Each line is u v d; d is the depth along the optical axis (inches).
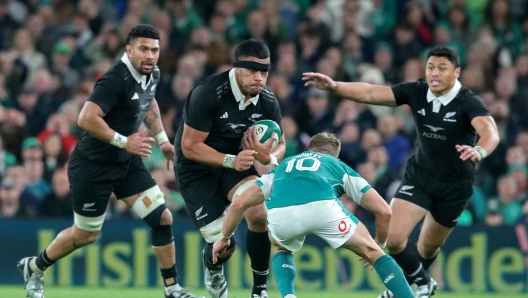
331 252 1585.9
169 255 1117.7
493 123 1048.8
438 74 1066.7
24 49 2112.5
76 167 1104.2
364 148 1843.0
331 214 939.3
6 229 1587.1
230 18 2228.1
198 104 1019.3
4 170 1836.9
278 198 957.2
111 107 1059.3
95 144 1088.2
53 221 1593.3
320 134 1018.7
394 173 1780.3
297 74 2050.9
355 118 1939.0
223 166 1018.7
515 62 2240.4
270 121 1043.9
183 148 1034.1
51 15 2203.5
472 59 2132.1
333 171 961.5
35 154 1752.0
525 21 2327.8
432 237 1168.2
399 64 2162.9
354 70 2121.1
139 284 1573.6
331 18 2246.6
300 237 968.9
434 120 1089.4
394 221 1115.9
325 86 1093.1
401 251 1123.3
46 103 1978.3
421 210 1119.0
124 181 1113.4
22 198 1706.4
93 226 1128.8
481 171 1883.6
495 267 1577.3
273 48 2126.0
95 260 1582.2
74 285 1579.7
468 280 1579.7
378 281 1573.6
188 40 2137.1
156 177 1702.8
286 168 969.5
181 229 1578.5
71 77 2073.1
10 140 1887.3
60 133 1823.3
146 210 1105.4
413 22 2210.9
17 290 1455.5
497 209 1720.0
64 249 1143.0
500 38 2268.7
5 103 1991.9
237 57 1002.1
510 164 1859.0
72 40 2133.4
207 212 1068.5
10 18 2203.5
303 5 2356.1
